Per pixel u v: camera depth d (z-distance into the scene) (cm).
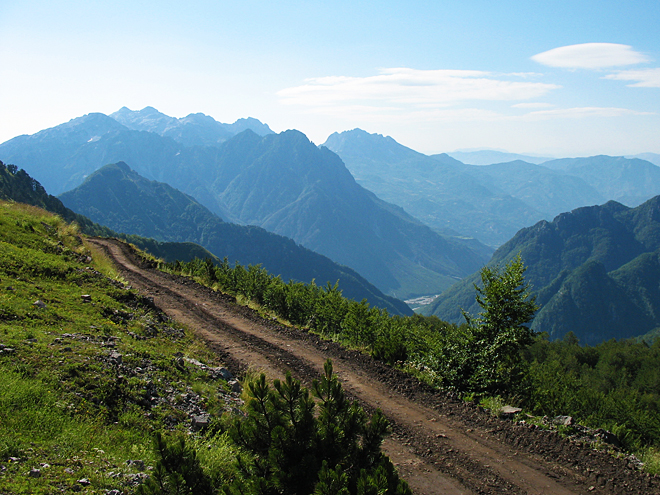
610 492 751
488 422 1016
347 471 562
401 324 2628
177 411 841
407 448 880
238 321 1852
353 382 1230
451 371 1249
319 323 2277
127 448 669
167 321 1609
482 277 1350
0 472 504
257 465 567
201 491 528
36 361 799
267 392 593
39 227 2656
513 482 771
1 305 1065
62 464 567
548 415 1116
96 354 919
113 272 2306
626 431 1014
